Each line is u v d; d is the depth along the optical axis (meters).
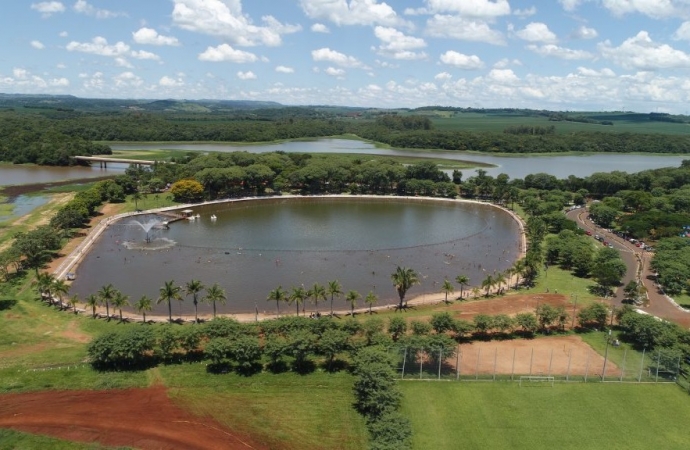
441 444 112.12
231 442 112.75
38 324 171.62
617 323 178.88
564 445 113.56
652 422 123.06
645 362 151.88
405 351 141.88
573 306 195.62
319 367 144.62
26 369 140.50
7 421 118.25
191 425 118.31
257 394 130.88
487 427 118.94
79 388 132.00
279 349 140.12
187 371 140.88
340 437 114.75
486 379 139.62
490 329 170.25
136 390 131.75
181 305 195.00
